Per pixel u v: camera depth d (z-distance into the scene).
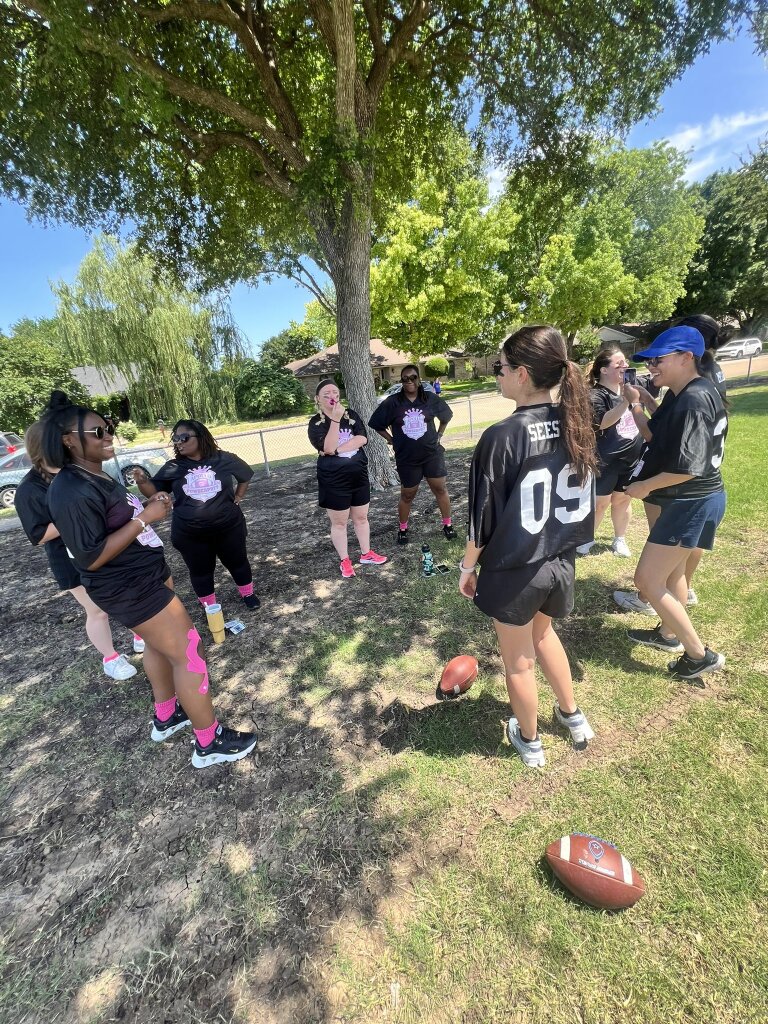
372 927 1.63
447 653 3.15
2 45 5.33
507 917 1.61
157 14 5.28
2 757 2.70
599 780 2.05
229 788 2.29
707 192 35.94
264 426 26.28
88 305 26.02
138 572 2.05
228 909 1.75
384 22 7.09
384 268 24.81
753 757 2.07
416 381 4.55
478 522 1.78
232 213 9.16
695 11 5.87
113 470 10.38
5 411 24.94
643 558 2.50
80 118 6.05
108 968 1.61
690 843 1.76
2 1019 1.50
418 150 9.27
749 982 1.36
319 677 3.04
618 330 46.09
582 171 8.99
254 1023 1.42
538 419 1.73
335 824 2.03
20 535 8.66
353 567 4.66
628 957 1.46
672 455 2.26
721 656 2.50
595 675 2.69
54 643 4.04
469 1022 1.36
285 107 6.89
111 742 2.72
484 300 25.89
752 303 35.00
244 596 4.04
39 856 2.05
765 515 4.54
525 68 7.42
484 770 2.19
